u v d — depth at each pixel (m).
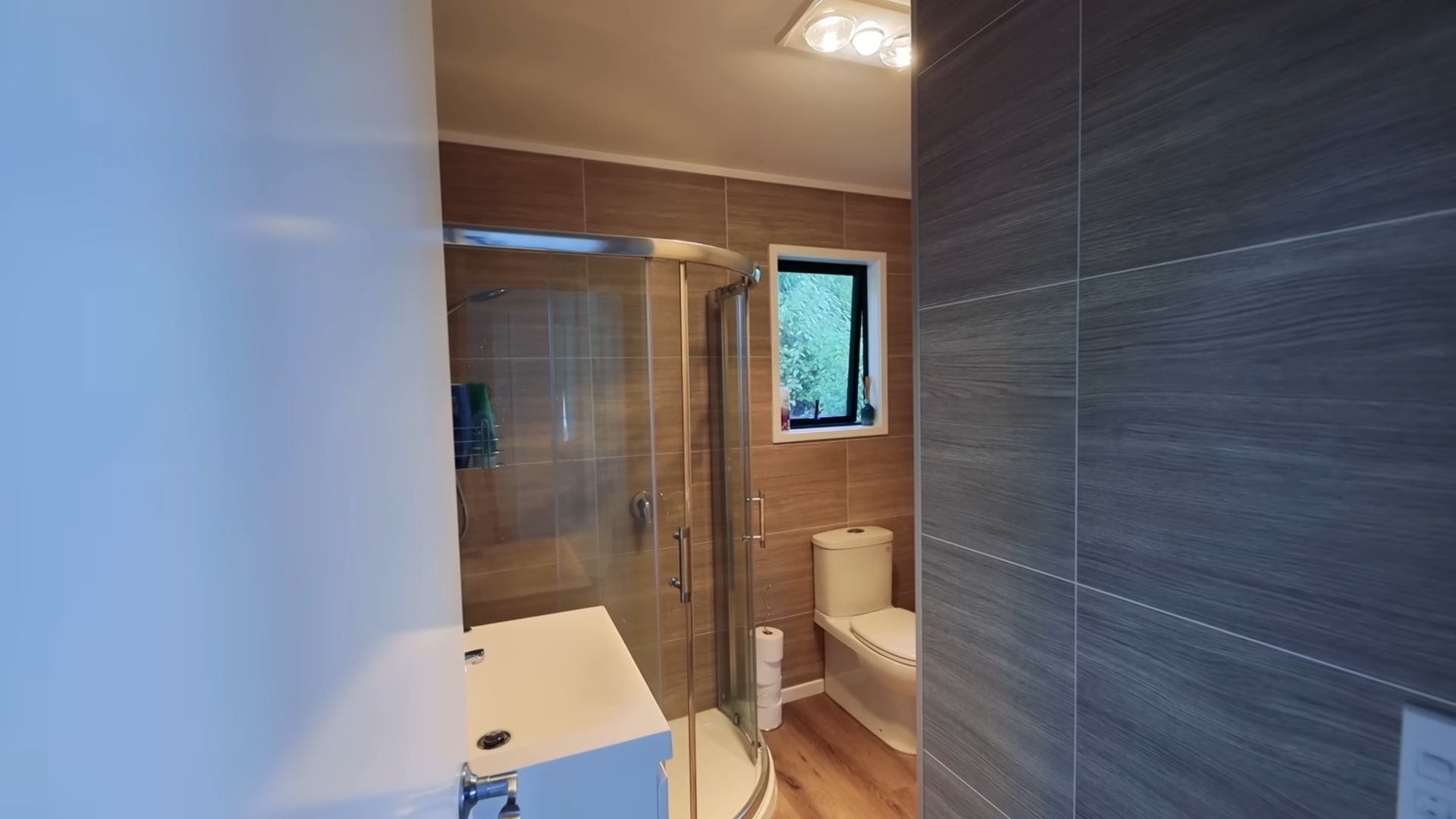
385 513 0.44
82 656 0.16
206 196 0.23
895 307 2.76
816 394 2.75
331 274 0.35
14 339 0.14
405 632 0.48
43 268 0.15
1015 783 0.91
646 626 2.04
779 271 2.60
